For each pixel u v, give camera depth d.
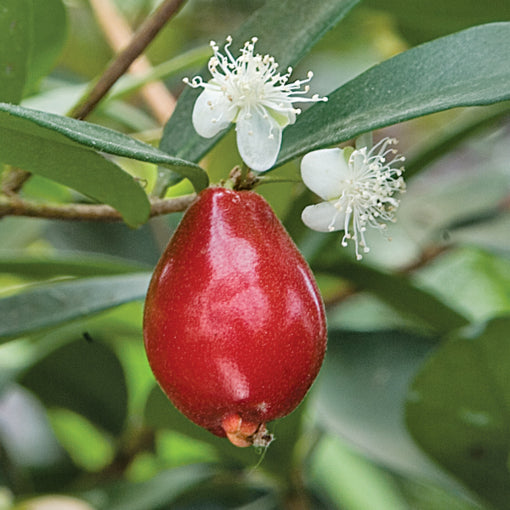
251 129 0.24
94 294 0.27
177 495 0.31
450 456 0.29
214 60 0.24
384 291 0.32
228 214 0.24
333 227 0.25
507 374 0.28
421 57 0.25
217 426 0.24
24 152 0.25
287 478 0.31
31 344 0.35
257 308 0.23
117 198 0.25
